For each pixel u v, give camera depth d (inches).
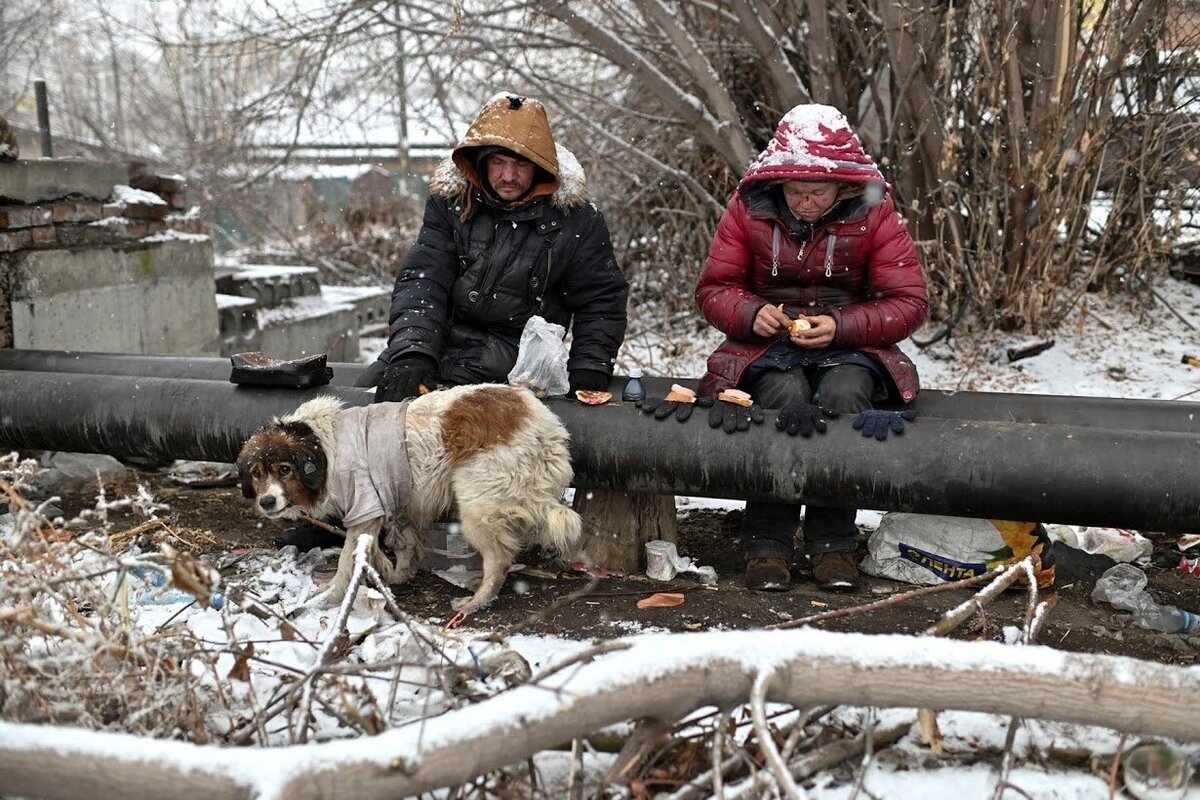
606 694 85.0
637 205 351.6
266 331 296.5
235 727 102.4
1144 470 131.6
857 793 91.9
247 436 164.2
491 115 158.2
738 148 272.1
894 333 155.1
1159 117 268.5
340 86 335.3
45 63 794.8
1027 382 251.4
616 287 171.5
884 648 89.5
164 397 170.1
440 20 309.0
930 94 258.4
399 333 161.8
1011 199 267.3
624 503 158.7
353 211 529.3
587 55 349.1
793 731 91.4
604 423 149.8
